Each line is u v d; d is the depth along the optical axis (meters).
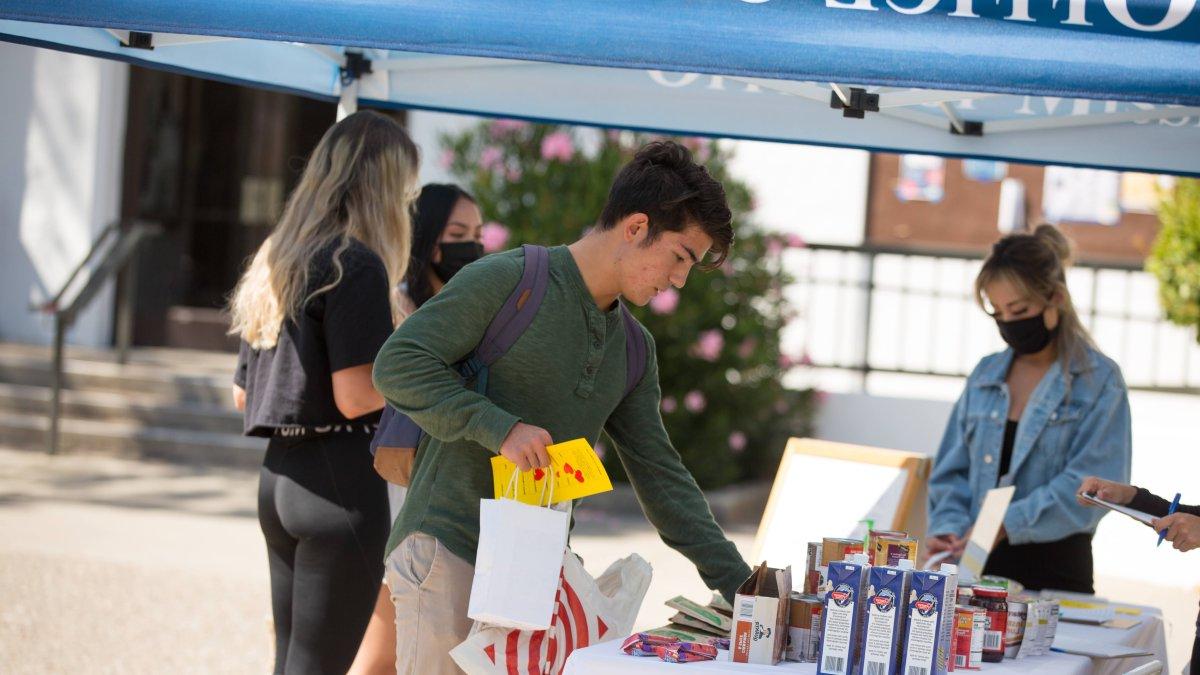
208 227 21.53
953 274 18.23
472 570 4.98
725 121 7.77
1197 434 15.16
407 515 5.07
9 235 21.00
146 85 21.30
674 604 5.21
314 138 21.50
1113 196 17.80
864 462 7.03
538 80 7.84
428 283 7.56
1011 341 7.23
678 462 5.49
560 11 4.59
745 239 16.75
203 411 18.02
